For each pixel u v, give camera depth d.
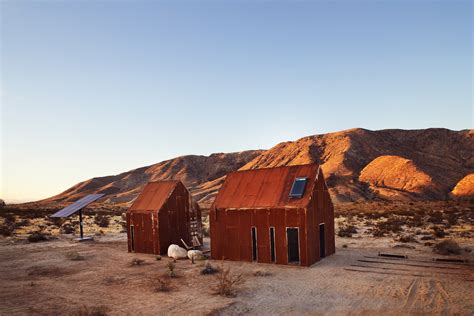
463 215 45.28
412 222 38.62
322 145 167.38
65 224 48.34
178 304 14.05
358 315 12.38
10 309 13.94
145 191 29.19
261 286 16.39
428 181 106.06
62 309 13.88
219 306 13.60
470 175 104.69
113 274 19.89
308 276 18.05
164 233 26.50
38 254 26.77
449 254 21.81
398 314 12.30
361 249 25.31
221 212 23.38
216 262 22.58
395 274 17.62
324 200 23.08
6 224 46.44
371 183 114.50
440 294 14.21
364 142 155.88
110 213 75.62
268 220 21.52
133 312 13.26
